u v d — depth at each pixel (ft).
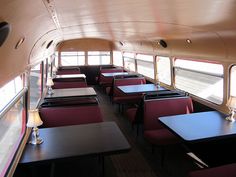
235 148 9.84
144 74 23.40
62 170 10.61
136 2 5.91
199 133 8.61
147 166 10.98
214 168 7.66
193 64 14.01
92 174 10.29
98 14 7.95
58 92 16.46
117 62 32.53
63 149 7.30
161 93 13.84
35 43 8.61
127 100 19.54
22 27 5.28
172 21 8.94
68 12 6.83
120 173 10.39
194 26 9.34
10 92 7.22
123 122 17.49
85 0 5.44
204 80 13.01
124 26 11.73
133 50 24.85
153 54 19.66
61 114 10.96
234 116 10.54
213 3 5.66
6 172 5.85
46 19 6.75
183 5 6.12
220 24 8.05
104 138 8.15
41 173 9.32
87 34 19.69
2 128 7.71
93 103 11.74
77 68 28.78
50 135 8.49
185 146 13.05
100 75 28.89
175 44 14.62
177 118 10.45
